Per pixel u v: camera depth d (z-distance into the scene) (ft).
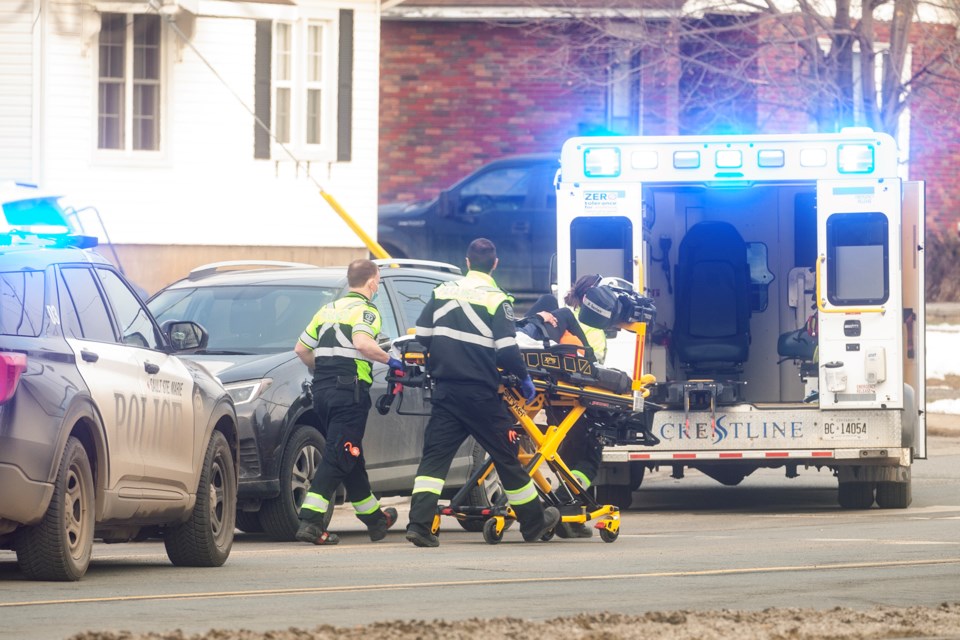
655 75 367.86
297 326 167.63
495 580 113.39
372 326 146.30
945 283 439.22
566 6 365.81
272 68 335.06
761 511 190.39
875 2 310.04
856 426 182.19
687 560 127.65
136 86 325.42
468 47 419.95
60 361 109.91
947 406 308.81
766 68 329.11
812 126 355.77
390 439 167.63
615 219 185.16
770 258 211.82
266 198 335.47
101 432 112.57
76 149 320.09
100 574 119.24
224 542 129.90
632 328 153.69
